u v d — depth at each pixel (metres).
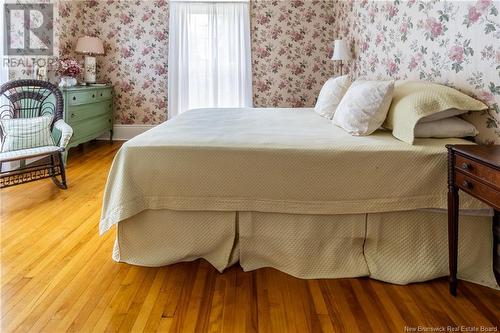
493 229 1.68
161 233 1.80
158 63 5.10
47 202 2.75
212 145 1.73
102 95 4.66
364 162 1.67
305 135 1.99
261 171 1.70
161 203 1.74
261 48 5.05
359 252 1.77
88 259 1.89
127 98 5.19
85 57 4.73
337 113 2.34
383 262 1.73
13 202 2.73
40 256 1.91
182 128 2.18
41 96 3.41
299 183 1.69
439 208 1.67
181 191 1.73
